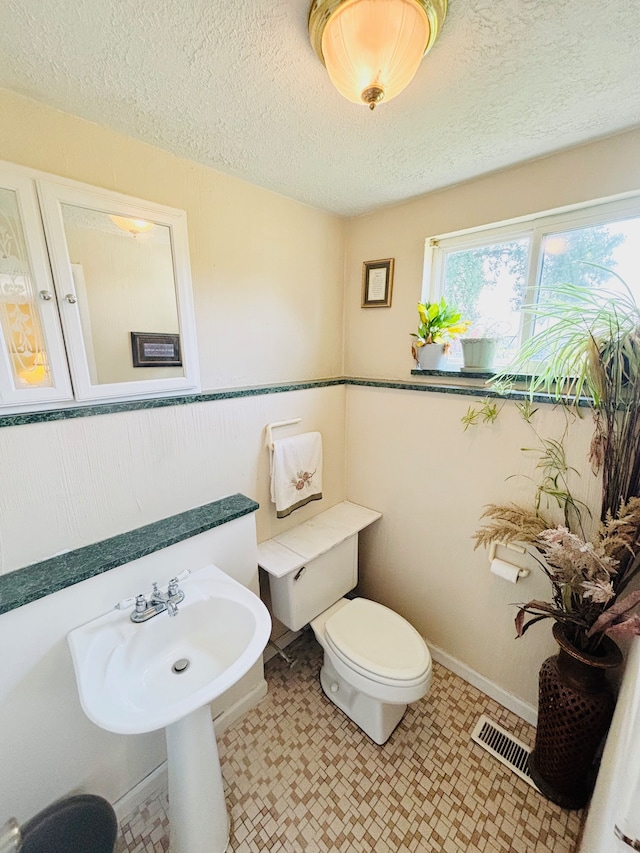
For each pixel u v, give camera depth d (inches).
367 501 77.3
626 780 22.7
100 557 41.9
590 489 47.7
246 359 60.4
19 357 37.9
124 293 44.8
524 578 55.8
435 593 68.6
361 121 40.8
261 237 59.3
